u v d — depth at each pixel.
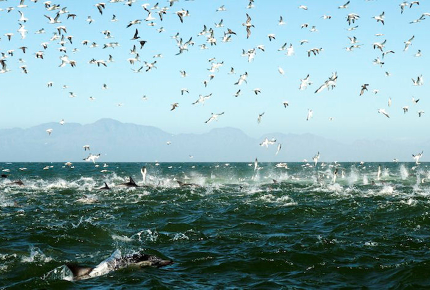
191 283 13.41
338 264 15.34
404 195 36.62
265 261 15.74
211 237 19.97
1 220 24.98
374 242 18.48
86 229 21.59
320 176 73.00
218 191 43.53
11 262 15.70
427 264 14.66
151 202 33.62
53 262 15.78
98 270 14.63
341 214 26.05
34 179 67.75
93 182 60.75
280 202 32.72
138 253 16.16
